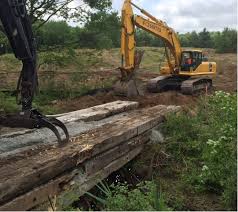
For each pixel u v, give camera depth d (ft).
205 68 62.08
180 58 60.85
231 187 21.79
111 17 63.72
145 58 107.96
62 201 20.65
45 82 56.65
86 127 29.43
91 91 56.34
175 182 26.78
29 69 23.03
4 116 23.15
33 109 23.32
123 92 50.93
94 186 24.16
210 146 25.76
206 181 24.59
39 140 25.45
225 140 23.43
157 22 56.29
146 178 28.12
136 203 19.02
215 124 30.58
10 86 57.16
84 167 23.21
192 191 24.73
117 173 28.22
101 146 24.72
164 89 62.08
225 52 135.74
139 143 30.50
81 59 65.05
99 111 34.37
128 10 50.14
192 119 34.71
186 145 30.94
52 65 62.69
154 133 33.30
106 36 65.82
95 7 62.18
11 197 17.85
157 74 84.17
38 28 59.26
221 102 29.19
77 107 47.06
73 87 58.29
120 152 27.30
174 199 23.72
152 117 34.19
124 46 50.52
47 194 19.93
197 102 49.90
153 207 19.57
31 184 19.01
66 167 21.57
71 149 23.09
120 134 27.09
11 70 65.77
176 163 29.68
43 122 23.32
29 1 56.85
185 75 60.39
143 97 52.39
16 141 25.02
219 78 83.05
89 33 64.23
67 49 61.26
